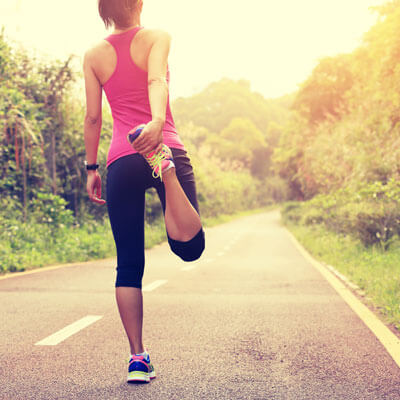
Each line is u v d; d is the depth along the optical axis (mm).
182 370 3240
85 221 17516
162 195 2711
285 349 3801
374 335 4262
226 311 5410
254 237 25125
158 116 2326
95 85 2738
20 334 4242
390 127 16750
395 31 12945
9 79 14930
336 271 9750
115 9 2658
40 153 15109
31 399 2676
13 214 13555
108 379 3031
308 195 34125
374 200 12461
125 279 2773
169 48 2631
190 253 2551
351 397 2738
